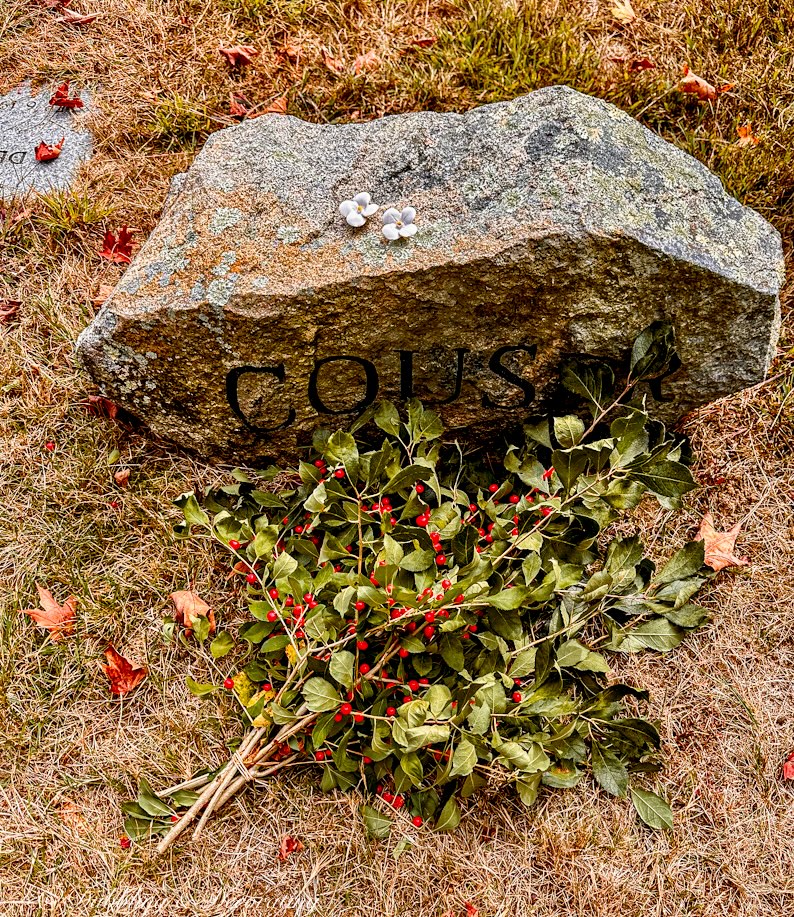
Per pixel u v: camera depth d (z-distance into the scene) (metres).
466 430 1.41
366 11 1.58
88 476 1.41
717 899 1.32
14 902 1.29
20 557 1.39
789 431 1.47
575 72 1.54
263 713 1.29
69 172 1.53
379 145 1.32
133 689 1.36
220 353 1.30
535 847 1.32
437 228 1.27
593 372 1.34
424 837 1.31
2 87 1.57
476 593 1.25
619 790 1.32
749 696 1.39
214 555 1.40
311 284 1.26
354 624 1.27
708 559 1.41
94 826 1.31
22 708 1.35
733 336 1.32
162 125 1.53
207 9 1.58
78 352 1.33
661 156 1.30
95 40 1.58
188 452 1.43
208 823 1.31
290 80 1.55
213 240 1.29
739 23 1.59
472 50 1.55
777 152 1.55
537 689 1.29
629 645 1.35
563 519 1.35
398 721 1.21
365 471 1.31
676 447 1.37
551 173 1.26
